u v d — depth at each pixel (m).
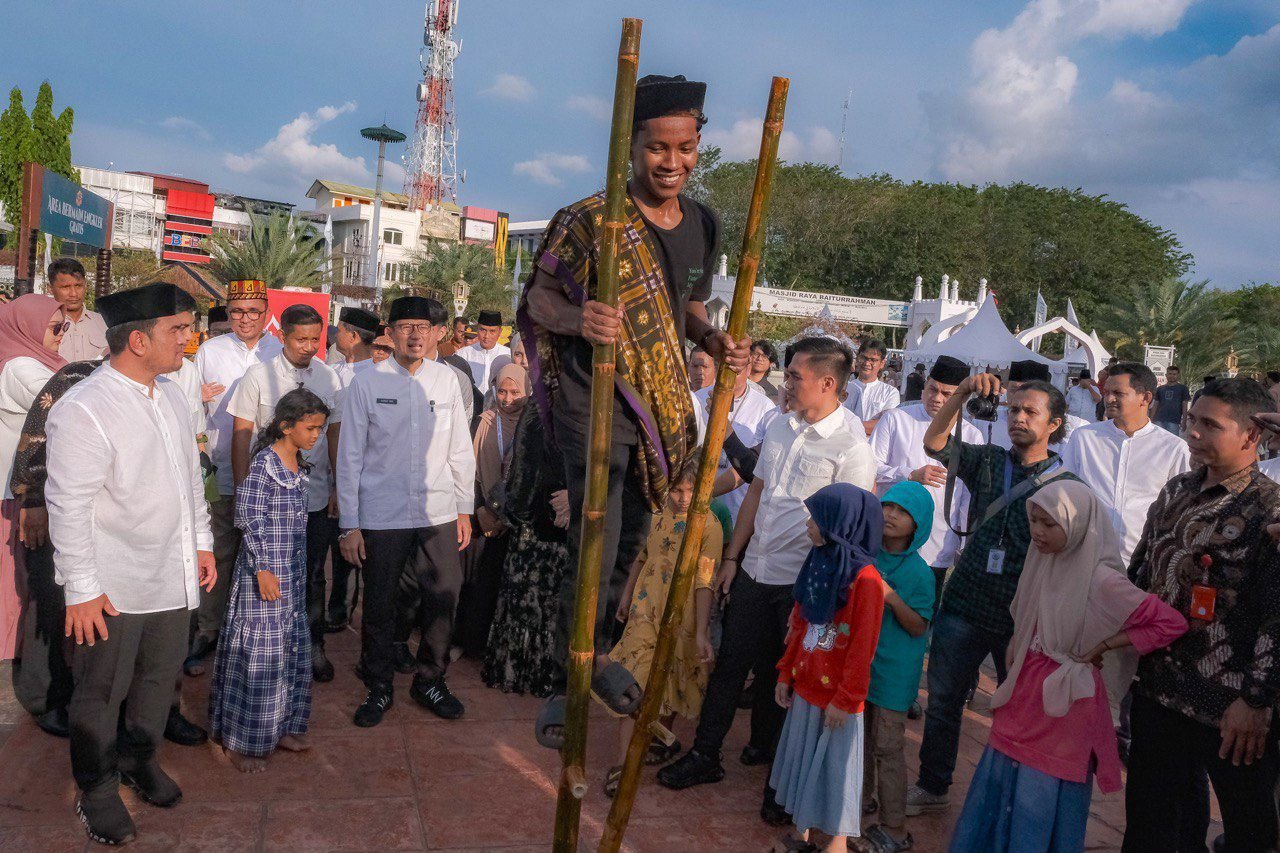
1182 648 3.11
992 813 3.30
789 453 4.19
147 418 3.49
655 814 3.99
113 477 3.39
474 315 44.34
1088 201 53.78
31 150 36.56
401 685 5.26
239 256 36.88
